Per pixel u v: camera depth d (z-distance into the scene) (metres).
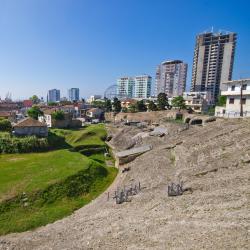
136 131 91.12
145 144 70.44
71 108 174.62
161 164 48.22
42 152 74.75
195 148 49.25
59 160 58.75
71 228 27.66
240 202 23.22
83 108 189.50
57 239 24.94
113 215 28.80
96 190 44.91
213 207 23.61
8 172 50.34
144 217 25.52
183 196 28.92
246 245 16.20
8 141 73.88
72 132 103.75
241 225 18.97
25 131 83.69
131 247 19.52
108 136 97.00
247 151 37.47
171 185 33.34
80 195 42.31
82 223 28.66
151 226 22.73
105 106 182.75
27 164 57.25
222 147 43.50
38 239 26.00
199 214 22.92
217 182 30.16
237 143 42.53
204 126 66.19
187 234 19.52
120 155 60.81
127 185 43.06
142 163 53.47
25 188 40.78
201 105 148.50
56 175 46.91
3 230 30.20
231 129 51.62
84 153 74.69
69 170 49.88
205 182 31.42
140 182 42.34
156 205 28.34
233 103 75.88
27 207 36.12
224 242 17.14
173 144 58.84
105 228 24.97
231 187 27.61
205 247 17.02
